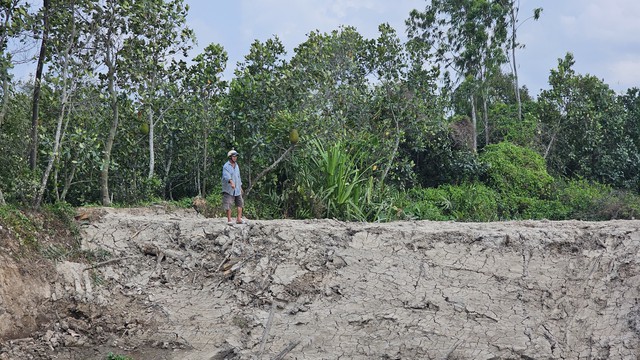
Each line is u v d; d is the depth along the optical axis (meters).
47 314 10.87
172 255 12.95
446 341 11.30
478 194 25.33
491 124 33.81
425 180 27.92
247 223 13.86
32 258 11.38
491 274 12.68
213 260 12.97
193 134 20.59
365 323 11.65
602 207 25.44
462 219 23.72
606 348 11.27
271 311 11.82
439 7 32.19
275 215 18.77
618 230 13.55
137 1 15.22
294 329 11.46
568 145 32.19
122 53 15.60
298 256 13.03
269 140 18.81
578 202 26.44
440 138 25.97
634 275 12.48
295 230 13.58
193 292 12.25
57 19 13.63
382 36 24.36
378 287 12.40
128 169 19.03
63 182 17.59
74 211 13.55
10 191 13.21
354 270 12.76
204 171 20.33
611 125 32.72
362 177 20.80
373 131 23.34
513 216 26.28
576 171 32.16
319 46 22.12
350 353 10.99
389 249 13.23
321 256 13.05
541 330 11.59
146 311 11.65
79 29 14.25
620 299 12.11
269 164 19.72
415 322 11.66
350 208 18.30
